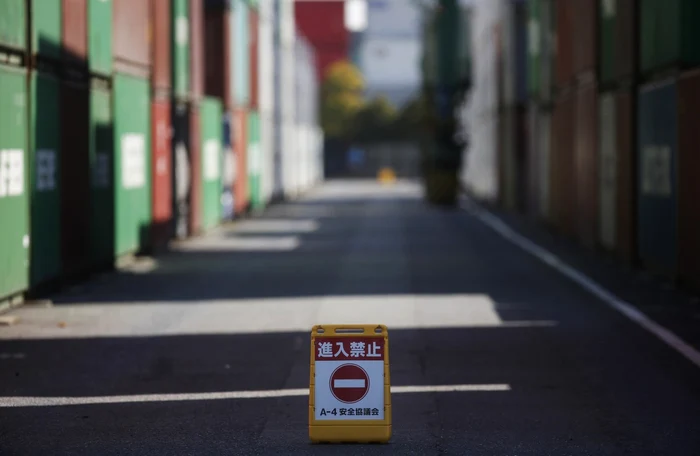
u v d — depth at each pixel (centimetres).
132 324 2169
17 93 2277
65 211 2650
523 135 6341
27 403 1468
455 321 2208
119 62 3191
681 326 2117
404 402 1460
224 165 5259
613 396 1499
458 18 7056
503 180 6938
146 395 1519
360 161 15338
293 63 9012
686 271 2591
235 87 5475
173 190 4166
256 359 1794
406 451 1208
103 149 3020
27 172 2353
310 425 1237
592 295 2609
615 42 3403
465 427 1320
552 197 4841
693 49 2636
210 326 2150
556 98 4678
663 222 2823
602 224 3644
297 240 4394
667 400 1473
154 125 3681
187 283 2881
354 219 5884
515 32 6384
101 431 1312
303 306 2447
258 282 2919
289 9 8462
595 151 3734
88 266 2902
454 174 7188
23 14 2312
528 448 1224
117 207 3194
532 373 1662
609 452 1210
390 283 2898
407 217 6084
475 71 9656
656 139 2883
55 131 2544
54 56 2523
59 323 2170
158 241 3784
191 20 4306
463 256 3688
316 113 12531
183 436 1286
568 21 4303
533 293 2661
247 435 1288
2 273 2209
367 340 1237
